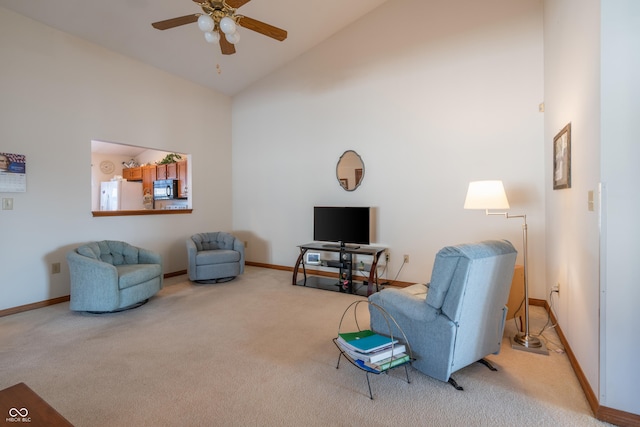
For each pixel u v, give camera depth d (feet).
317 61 16.38
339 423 5.61
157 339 9.06
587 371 6.41
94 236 13.44
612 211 5.48
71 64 12.64
